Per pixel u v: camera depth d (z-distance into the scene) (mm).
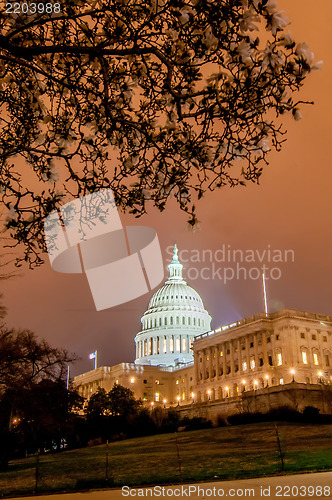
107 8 6355
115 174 7793
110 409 101000
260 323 117062
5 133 7910
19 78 7605
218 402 97750
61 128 7773
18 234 7609
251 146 6898
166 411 101562
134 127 7367
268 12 5438
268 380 110875
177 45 6500
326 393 79812
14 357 45125
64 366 50188
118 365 155625
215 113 6742
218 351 132375
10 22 6320
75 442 79312
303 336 113438
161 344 170000
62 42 7000
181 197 7754
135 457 44188
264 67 5965
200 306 180000
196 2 5918
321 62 5797
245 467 30141
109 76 7223
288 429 58406
